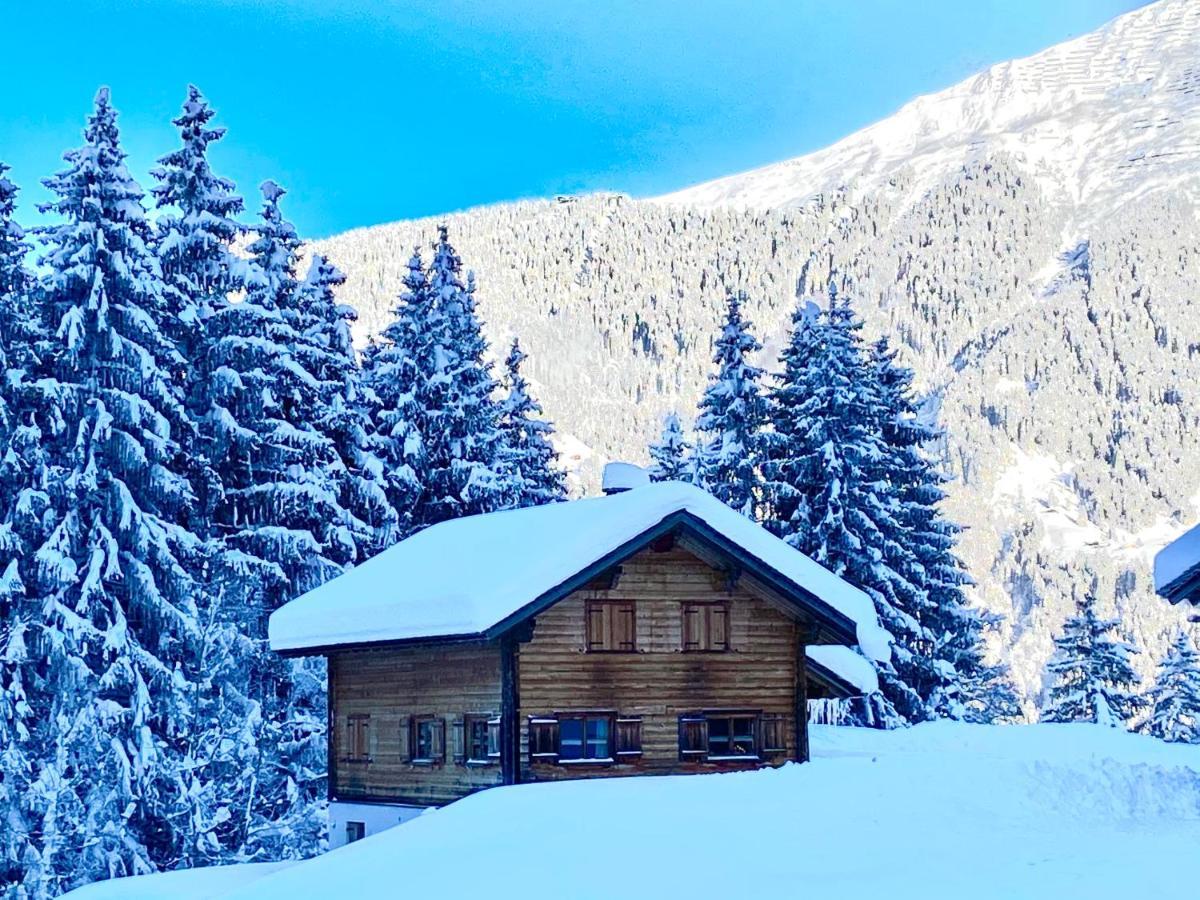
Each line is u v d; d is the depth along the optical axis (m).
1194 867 17.70
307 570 44.97
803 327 59.22
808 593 32.53
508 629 29.67
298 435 45.12
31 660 38.81
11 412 40.09
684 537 32.09
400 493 51.78
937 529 60.84
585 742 30.94
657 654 31.86
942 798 24.12
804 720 33.03
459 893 18.73
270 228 49.50
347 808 34.97
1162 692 79.44
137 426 40.19
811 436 55.72
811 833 21.33
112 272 40.41
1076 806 24.05
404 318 54.34
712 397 58.88
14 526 39.09
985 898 16.17
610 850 20.56
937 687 59.12
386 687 34.28
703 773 31.70
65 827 36.78
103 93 41.28
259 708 41.38
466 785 31.36
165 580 40.59
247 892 21.45
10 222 41.94
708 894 17.42
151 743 38.44
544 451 61.09
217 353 44.41
